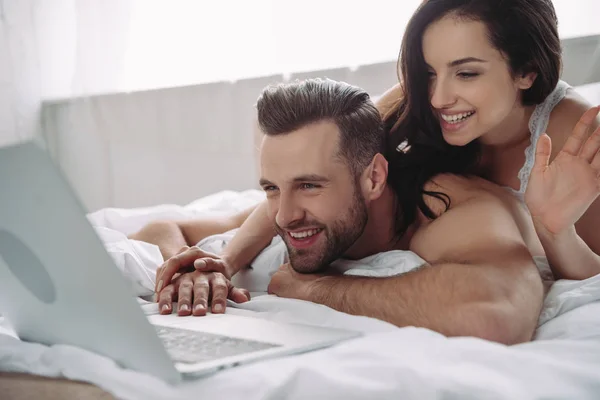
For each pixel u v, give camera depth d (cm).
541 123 120
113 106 234
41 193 65
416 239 112
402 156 117
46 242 69
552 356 76
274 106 101
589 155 99
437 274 93
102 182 238
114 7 228
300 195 103
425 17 109
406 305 92
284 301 100
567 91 124
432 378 66
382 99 132
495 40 108
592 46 188
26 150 63
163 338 82
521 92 118
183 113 233
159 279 109
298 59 229
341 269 113
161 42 234
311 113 100
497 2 107
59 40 240
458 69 109
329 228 104
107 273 66
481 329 85
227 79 232
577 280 108
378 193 109
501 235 100
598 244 117
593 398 69
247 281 122
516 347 80
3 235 74
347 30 223
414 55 112
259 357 74
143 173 238
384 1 220
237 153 230
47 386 76
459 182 116
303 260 108
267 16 228
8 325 98
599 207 114
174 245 133
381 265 109
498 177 124
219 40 232
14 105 235
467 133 113
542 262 119
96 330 74
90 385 74
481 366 71
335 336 81
